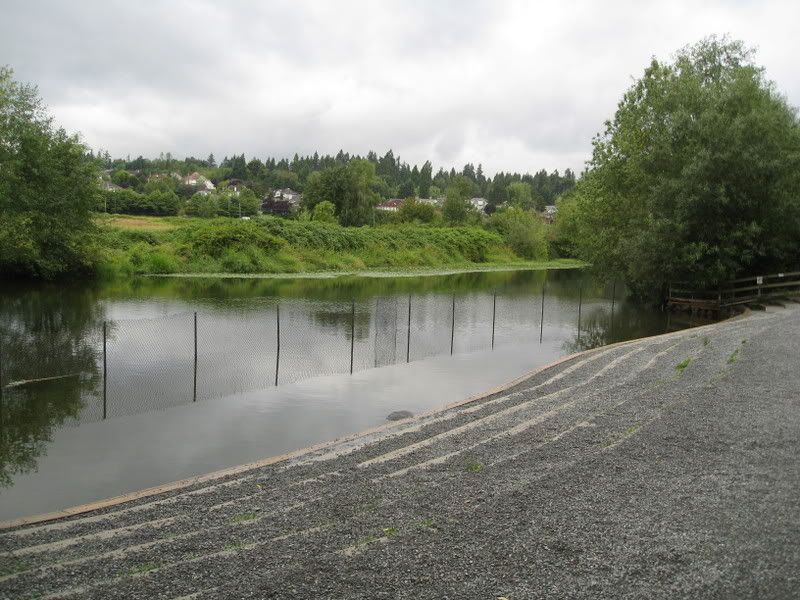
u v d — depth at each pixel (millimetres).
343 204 88688
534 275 64188
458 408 12602
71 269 41375
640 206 33531
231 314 27078
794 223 29578
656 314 31094
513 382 14812
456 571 5469
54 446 10711
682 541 5930
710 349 16656
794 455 8391
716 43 36375
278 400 13703
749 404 10922
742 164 28188
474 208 108812
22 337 20859
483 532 6254
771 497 6961
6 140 33281
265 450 10641
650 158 31328
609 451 8695
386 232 72875
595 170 36469
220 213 102625
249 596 5125
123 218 71000
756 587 5086
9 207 32781
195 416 12453
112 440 11031
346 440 10555
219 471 9102
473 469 8375
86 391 14133
